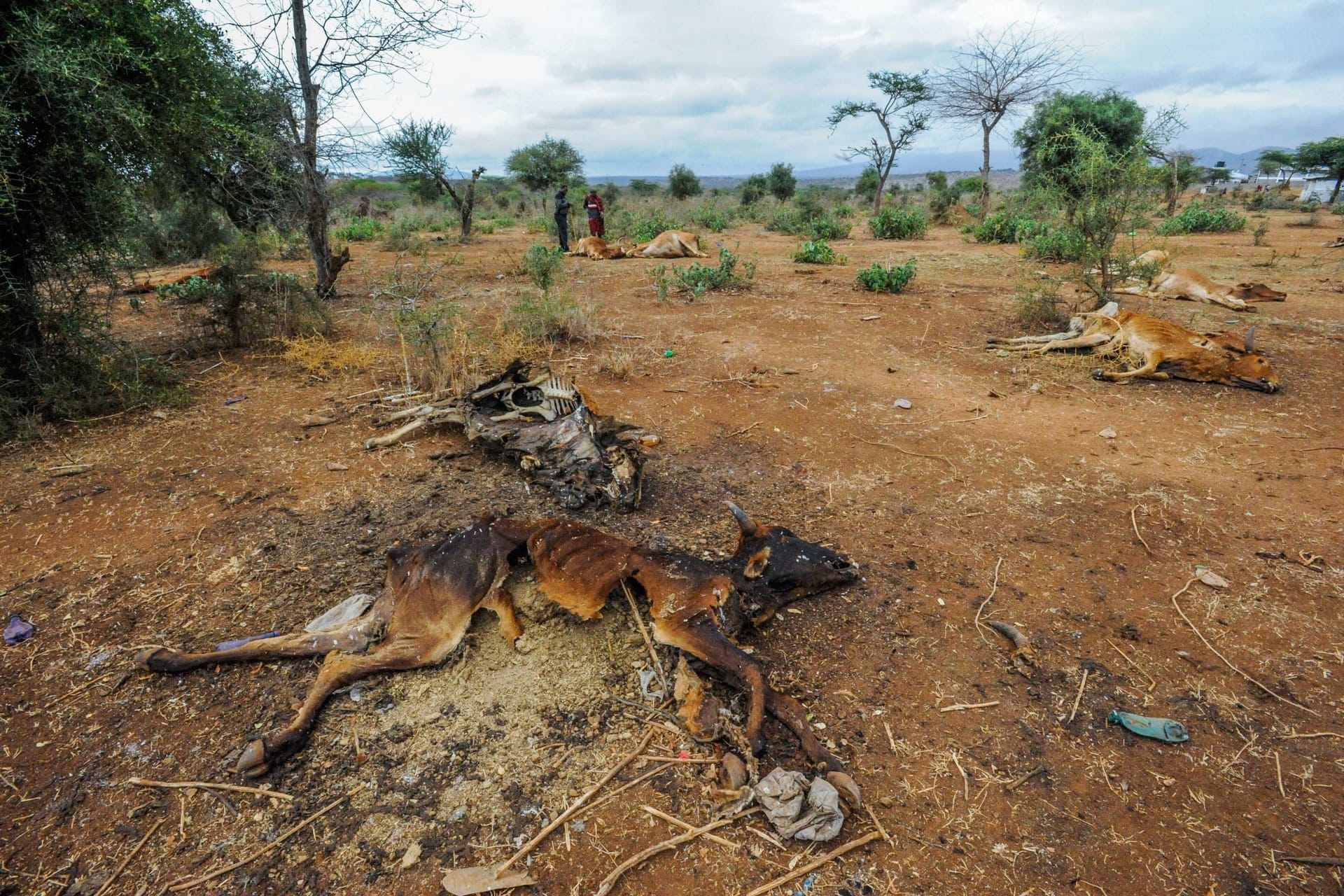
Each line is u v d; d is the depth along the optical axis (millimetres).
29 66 5305
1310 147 38656
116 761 2824
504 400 5746
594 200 17828
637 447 5441
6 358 6137
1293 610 3850
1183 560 4328
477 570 3381
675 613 3197
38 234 6164
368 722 3018
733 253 16953
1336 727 3078
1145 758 2926
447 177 19766
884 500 5031
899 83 29797
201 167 8086
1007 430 6230
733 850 2492
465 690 3184
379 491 4957
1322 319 9688
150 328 9453
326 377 7484
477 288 11836
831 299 11211
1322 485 5195
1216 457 5699
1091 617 3809
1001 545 4484
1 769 2779
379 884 2365
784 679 3324
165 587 3871
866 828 2588
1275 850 2523
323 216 10562
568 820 2598
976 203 29734
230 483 5047
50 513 4594
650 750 2914
